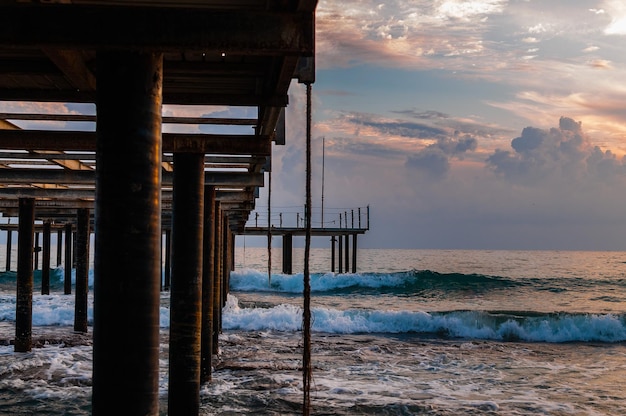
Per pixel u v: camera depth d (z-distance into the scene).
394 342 18.05
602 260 87.00
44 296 26.83
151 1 3.54
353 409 9.98
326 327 20.34
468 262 80.94
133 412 3.13
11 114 6.21
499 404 10.54
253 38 3.15
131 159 3.12
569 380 12.62
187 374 7.39
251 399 10.29
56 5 3.05
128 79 3.13
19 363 12.54
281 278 37.56
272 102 5.03
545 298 33.19
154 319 3.20
